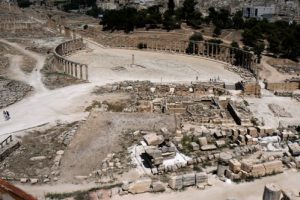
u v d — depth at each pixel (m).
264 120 84.25
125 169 53.00
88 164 57.06
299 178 44.19
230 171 44.78
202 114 82.31
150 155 51.53
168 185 43.12
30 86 105.25
